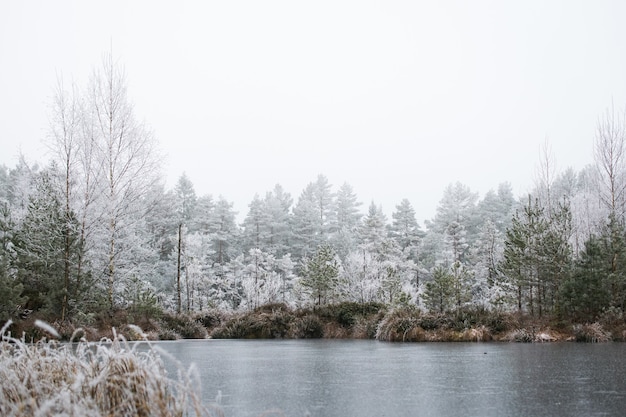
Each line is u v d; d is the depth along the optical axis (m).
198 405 3.99
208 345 18.56
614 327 17.98
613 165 32.25
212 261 67.19
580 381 8.05
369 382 8.30
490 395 6.84
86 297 21.02
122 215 27.23
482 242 55.22
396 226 76.44
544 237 21.55
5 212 21.72
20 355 5.15
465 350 14.48
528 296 22.91
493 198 79.00
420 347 16.03
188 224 70.69
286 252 73.19
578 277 19.41
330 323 24.73
